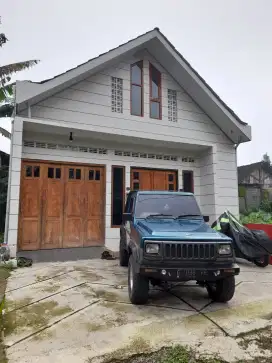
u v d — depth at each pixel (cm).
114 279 596
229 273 408
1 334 348
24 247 828
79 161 924
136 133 926
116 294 497
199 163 1127
